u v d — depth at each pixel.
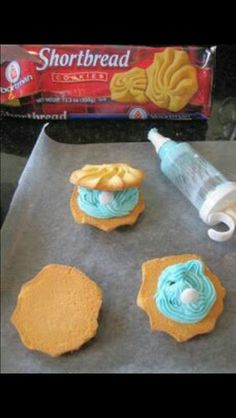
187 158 0.67
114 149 0.72
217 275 0.61
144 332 0.57
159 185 0.69
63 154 0.71
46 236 0.64
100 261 0.62
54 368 0.54
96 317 0.56
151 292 0.58
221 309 0.58
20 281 0.60
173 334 0.56
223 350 0.56
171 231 0.65
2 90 0.70
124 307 0.58
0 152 0.71
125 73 0.69
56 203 0.66
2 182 0.68
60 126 0.74
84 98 0.71
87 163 0.70
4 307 0.58
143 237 0.64
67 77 0.69
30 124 0.74
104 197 0.63
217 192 0.62
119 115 0.73
